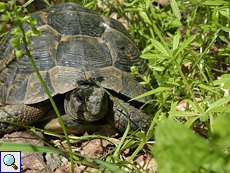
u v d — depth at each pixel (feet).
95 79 8.39
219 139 2.13
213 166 2.37
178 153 2.31
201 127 9.42
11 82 8.75
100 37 9.65
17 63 8.97
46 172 7.17
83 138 8.00
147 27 12.55
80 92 8.09
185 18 14.44
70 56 8.66
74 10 10.36
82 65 8.54
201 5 9.00
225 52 9.82
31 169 7.16
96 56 8.91
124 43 10.02
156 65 10.34
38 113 8.49
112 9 15.55
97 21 10.16
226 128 2.00
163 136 2.37
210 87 7.25
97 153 8.12
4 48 10.16
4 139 8.09
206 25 9.67
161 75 9.76
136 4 11.07
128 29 13.75
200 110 6.11
